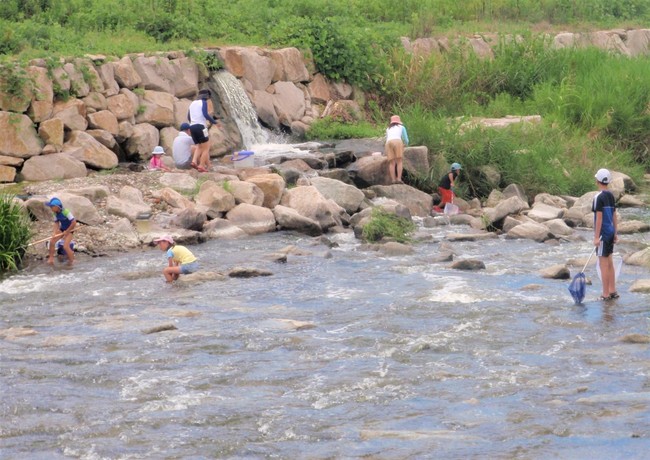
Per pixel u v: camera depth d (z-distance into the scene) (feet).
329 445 36.55
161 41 112.78
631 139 114.11
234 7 129.08
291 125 113.19
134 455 35.96
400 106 120.98
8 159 85.25
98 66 95.50
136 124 96.89
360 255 72.49
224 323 53.98
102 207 78.23
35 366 46.70
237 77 110.01
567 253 73.15
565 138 106.32
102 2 118.83
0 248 68.59
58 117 89.30
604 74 122.62
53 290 62.49
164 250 66.23
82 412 40.45
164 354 48.37
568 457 34.68
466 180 95.61
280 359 47.44
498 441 36.45
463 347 49.03
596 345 49.26
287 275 66.03
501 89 129.70
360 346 49.44
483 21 155.22
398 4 150.41
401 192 90.38
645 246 74.28
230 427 38.60
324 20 127.03
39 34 101.76
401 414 39.75
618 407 39.60
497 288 61.77
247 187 82.53
